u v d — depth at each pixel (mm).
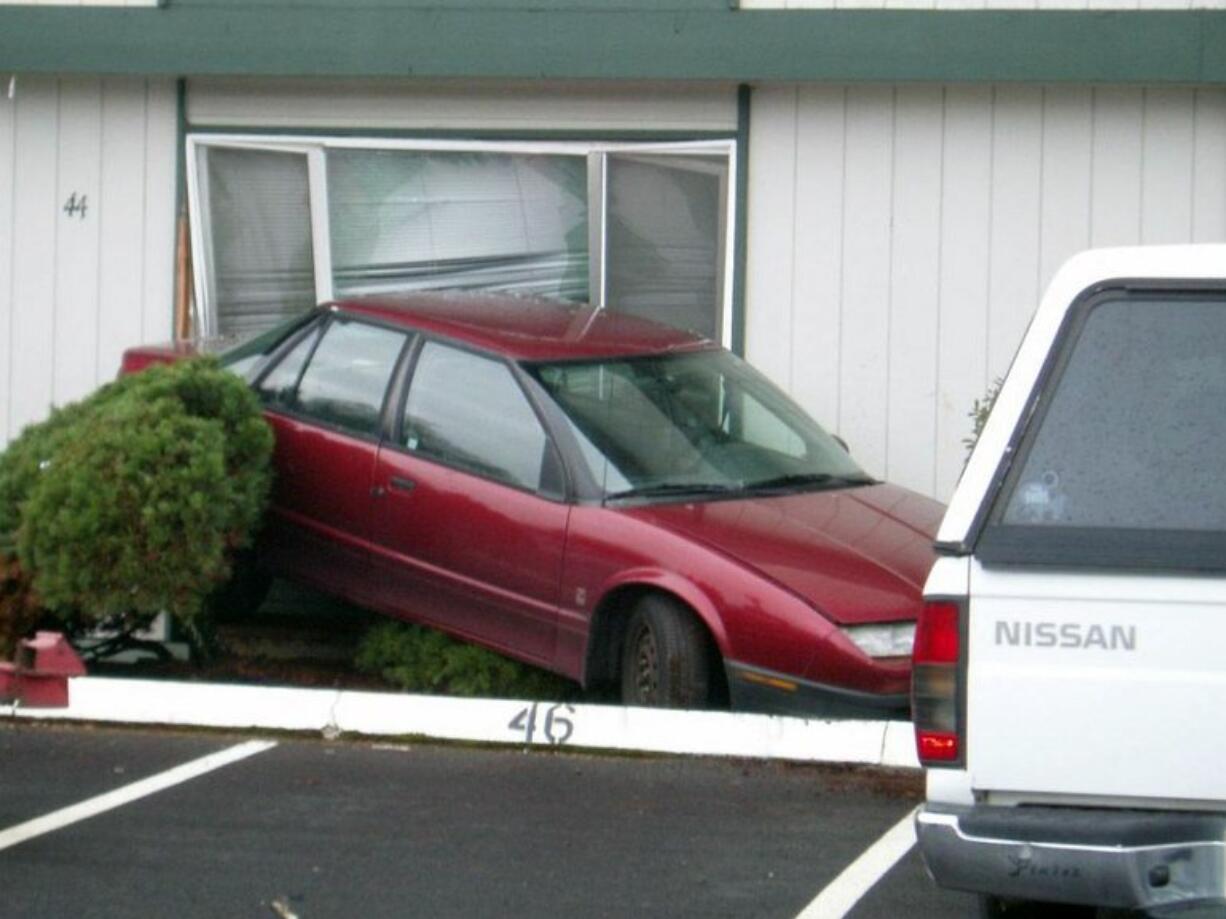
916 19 10836
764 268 11344
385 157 11672
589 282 11609
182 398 9461
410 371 9594
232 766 8297
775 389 10062
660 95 11359
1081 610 5207
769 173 11312
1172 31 10688
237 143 11648
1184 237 11047
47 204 11742
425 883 6875
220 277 11781
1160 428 5328
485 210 11680
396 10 11125
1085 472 5309
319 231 11711
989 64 10797
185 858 7121
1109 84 10875
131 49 11289
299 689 8938
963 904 6703
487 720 8633
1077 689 5207
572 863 7105
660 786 8055
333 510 9695
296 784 8047
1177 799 5168
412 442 9477
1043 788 5230
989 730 5242
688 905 6676
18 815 7602
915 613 8203
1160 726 5164
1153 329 5379
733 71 10969
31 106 11695
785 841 7371
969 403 11242
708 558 8414
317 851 7211
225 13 11219
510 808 7754
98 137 11688
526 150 11531
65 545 9070
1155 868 5148
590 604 8719
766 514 8867
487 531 9094
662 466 9094
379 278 11750
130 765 8297
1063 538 5234
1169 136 11031
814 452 9672
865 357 11297
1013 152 11133
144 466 9078
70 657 8102
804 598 8180
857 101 11203
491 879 6926
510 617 9070
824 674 8125
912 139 11188
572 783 8086
